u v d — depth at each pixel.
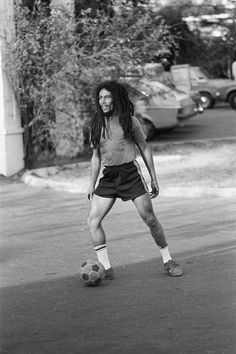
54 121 20.69
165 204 15.15
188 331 7.12
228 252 10.67
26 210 15.12
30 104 20.48
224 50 45.66
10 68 19.62
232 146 23.73
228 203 14.99
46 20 19.81
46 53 19.70
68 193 17.25
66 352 6.65
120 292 8.69
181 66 38.44
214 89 40.69
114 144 8.83
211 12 40.69
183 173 18.58
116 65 20.73
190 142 25.06
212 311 7.77
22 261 10.59
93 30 20.53
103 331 7.23
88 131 21.69
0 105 19.86
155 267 9.91
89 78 20.27
